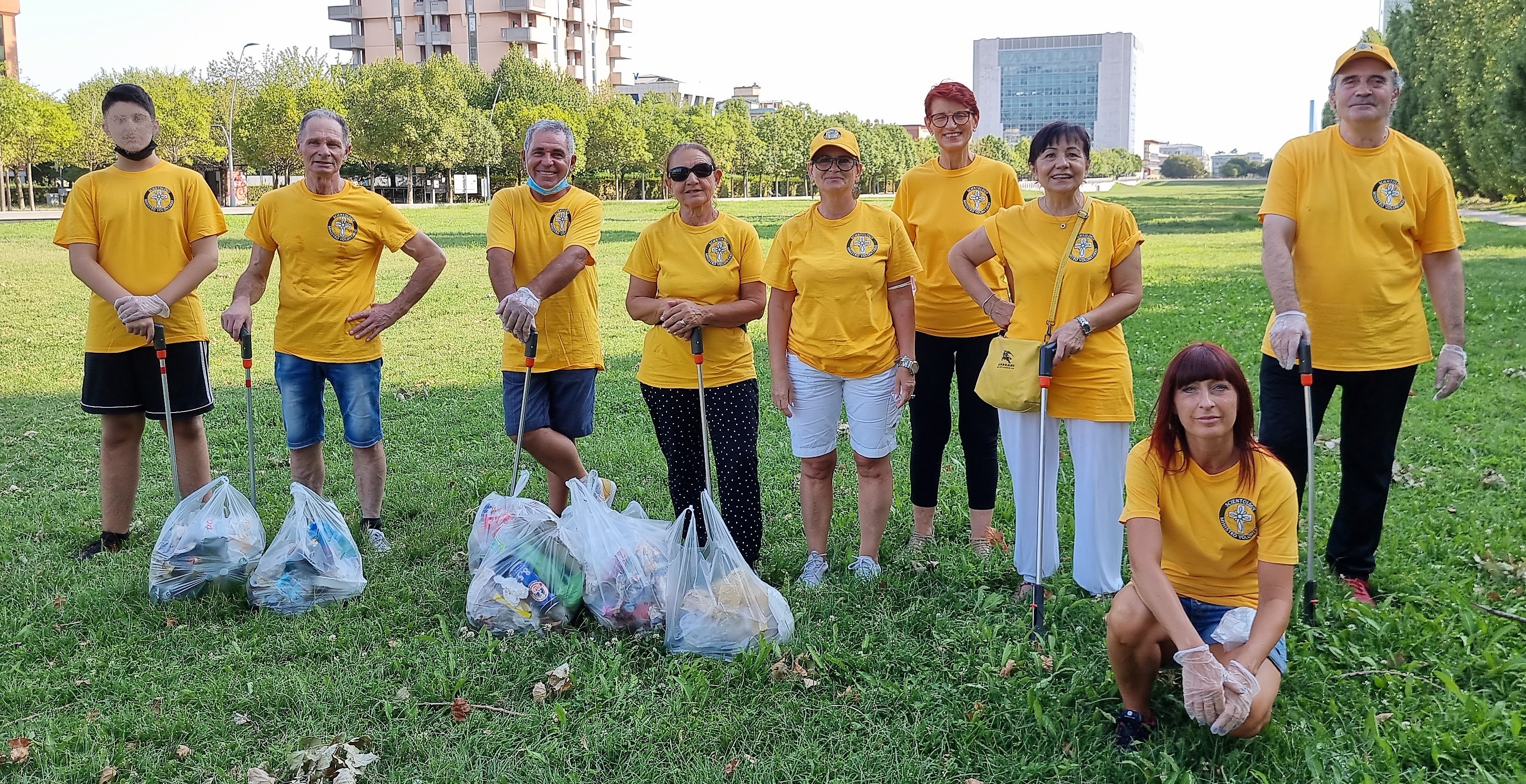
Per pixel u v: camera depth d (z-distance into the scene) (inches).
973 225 192.7
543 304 195.2
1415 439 265.3
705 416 174.4
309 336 201.9
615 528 171.3
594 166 2434.8
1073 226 167.9
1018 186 197.9
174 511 182.4
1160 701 139.5
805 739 134.2
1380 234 168.2
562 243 196.1
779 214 1695.4
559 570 168.9
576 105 2566.4
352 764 129.3
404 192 2544.3
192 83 2130.9
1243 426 131.3
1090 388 168.2
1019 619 165.6
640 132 2438.5
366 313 201.3
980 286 177.5
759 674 149.0
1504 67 1032.2
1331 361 172.2
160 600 175.5
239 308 198.5
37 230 1097.4
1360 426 174.6
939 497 232.7
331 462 265.9
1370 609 162.2
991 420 197.0
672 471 189.6
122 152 203.3
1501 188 1304.1
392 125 1977.1
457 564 195.3
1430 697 137.3
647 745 133.0
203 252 207.2
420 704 144.2
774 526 213.0
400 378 375.9
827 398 181.8
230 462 268.1
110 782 127.3
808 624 164.4
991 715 137.9
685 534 189.0
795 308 182.2
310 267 200.5
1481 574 179.8
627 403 327.9
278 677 150.4
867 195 3398.1
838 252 177.2
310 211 199.0
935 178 198.4
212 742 135.4
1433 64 1503.4
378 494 213.9
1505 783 119.3
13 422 311.9
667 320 175.0
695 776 125.7
